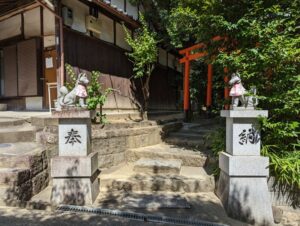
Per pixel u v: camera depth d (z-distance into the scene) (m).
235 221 3.65
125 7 9.09
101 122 5.91
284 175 3.84
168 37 9.49
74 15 6.73
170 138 6.99
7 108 8.76
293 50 3.92
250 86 4.18
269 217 3.68
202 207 3.98
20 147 4.73
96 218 3.53
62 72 6.12
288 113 4.06
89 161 3.89
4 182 3.76
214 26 4.50
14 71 8.13
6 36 8.45
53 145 4.86
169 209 3.88
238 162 3.75
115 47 8.41
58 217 3.51
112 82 8.11
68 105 3.93
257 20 4.29
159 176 4.80
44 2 5.93
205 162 5.34
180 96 14.76
